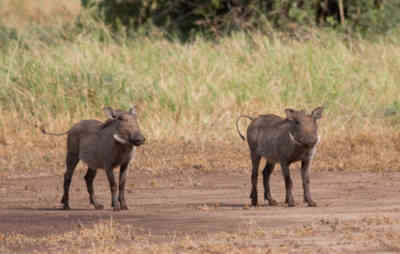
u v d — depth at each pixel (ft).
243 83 242.58
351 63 262.06
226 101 234.58
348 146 202.18
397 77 258.98
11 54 255.91
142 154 198.08
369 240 99.04
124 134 128.16
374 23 313.12
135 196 151.02
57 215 125.29
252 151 141.18
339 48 271.69
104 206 140.46
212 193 153.79
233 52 268.41
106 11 338.54
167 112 229.66
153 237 103.60
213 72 248.93
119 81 236.43
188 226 111.55
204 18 339.77
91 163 134.82
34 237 104.99
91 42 271.49
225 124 222.07
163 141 211.41
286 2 312.71
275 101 234.79
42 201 146.92
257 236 102.58
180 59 259.39
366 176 170.19
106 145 130.93
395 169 177.68
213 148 204.95
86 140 135.23
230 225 111.75
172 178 173.06
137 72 248.73
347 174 173.47
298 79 248.52
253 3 321.52
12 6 362.33
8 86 235.40
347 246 95.96
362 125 220.43
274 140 135.33
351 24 313.73
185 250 94.79
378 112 229.86
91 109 227.61
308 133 128.06
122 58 258.37
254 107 230.27
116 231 106.93
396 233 102.06
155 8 342.03
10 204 143.02
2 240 102.58
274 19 312.71
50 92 231.50
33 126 220.43
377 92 247.29
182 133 216.54
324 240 99.66
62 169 184.96
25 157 194.90
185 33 341.21
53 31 286.05
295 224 111.45
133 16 339.77
